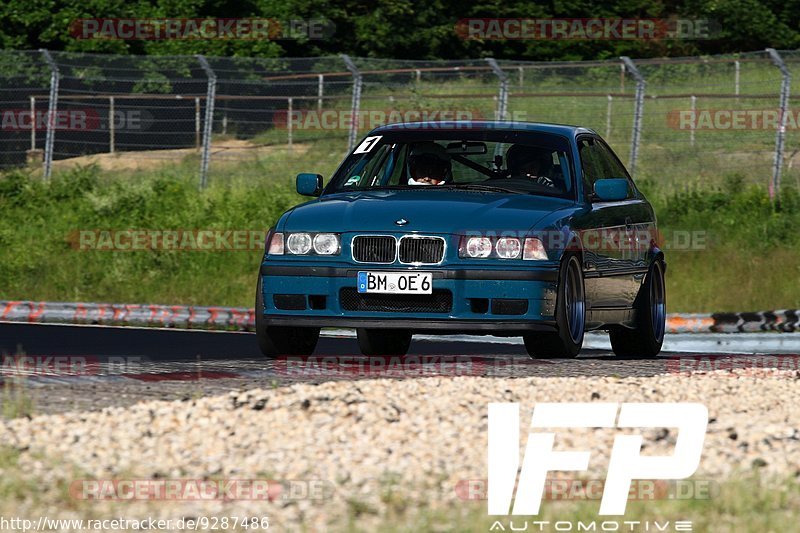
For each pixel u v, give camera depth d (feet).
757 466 65.82
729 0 387.96
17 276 207.41
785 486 61.26
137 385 90.84
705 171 269.85
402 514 55.42
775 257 213.05
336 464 64.54
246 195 248.52
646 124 300.20
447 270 106.01
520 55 384.06
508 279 105.60
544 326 106.22
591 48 382.42
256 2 350.02
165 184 256.11
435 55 372.17
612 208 121.19
